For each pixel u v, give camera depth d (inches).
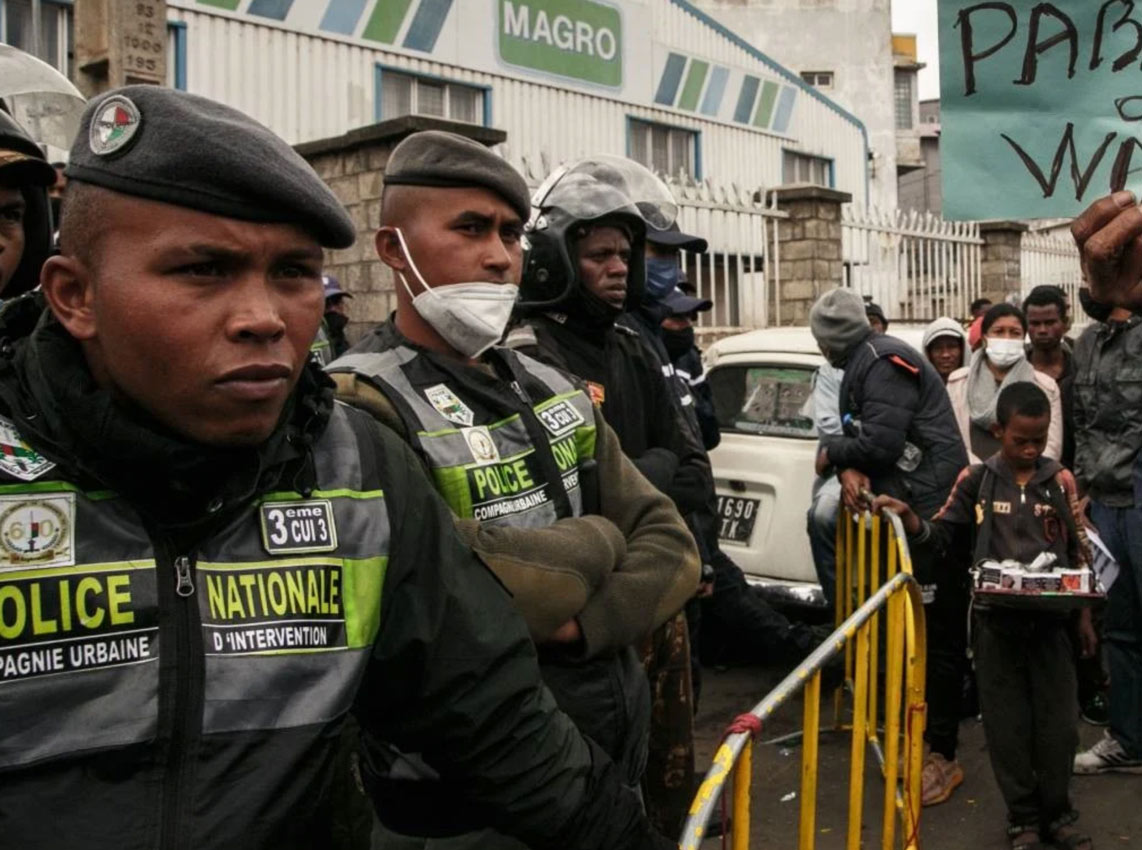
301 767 42.5
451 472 69.9
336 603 44.9
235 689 41.8
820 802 154.9
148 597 40.8
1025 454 140.3
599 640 70.3
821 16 979.9
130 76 151.8
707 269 349.7
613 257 104.3
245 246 39.6
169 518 41.9
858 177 686.5
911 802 120.3
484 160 77.0
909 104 1418.6
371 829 65.6
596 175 106.0
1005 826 148.5
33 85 100.7
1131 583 157.2
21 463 39.9
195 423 40.5
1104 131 95.9
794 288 373.1
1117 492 157.2
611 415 106.0
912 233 421.4
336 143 254.4
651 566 75.0
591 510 79.4
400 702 48.5
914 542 148.0
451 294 75.3
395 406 70.6
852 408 174.9
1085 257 77.6
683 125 559.2
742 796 64.4
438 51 445.4
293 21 394.6
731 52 592.1
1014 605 131.0
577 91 505.0
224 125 39.4
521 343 99.3
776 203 370.0
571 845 50.5
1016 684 137.6
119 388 40.8
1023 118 97.5
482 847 66.1
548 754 50.1
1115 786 161.3
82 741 39.2
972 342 272.7
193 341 39.5
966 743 179.5
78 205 40.2
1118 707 162.1
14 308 45.8
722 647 220.1
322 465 46.5
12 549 39.1
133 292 39.2
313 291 42.8
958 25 98.5
